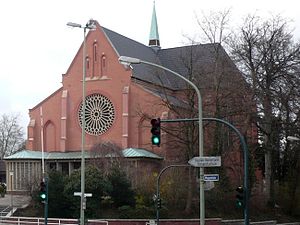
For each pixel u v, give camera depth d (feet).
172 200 143.02
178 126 142.72
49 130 217.97
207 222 129.18
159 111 189.37
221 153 143.13
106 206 141.59
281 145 166.50
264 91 146.61
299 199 169.48
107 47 212.43
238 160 156.25
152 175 156.46
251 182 154.81
